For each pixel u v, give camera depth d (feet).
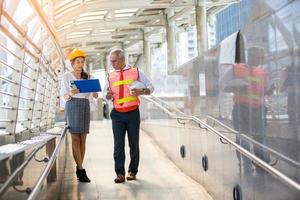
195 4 44.75
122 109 18.21
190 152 20.30
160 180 19.25
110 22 53.26
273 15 9.87
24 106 15.06
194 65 19.83
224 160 14.83
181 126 22.22
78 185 17.83
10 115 11.91
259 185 11.09
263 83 10.70
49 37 16.93
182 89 22.59
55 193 13.74
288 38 9.00
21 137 13.56
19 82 12.06
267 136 10.49
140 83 17.92
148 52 63.62
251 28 11.61
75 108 16.88
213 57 16.39
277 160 9.84
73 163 23.38
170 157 25.31
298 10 8.43
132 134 18.53
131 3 43.34
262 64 10.76
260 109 10.99
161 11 53.01
